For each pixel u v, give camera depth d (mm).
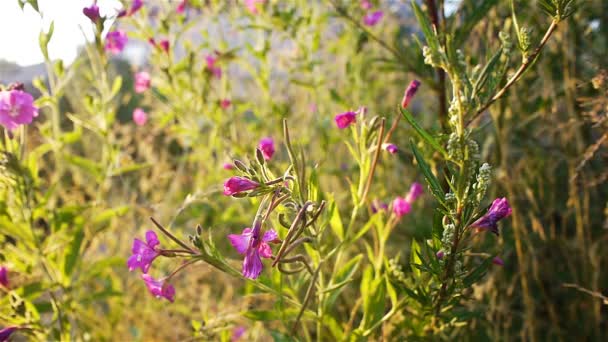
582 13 559
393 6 734
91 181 684
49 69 562
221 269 424
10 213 517
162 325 599
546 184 597
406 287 436
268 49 671
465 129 392
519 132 591
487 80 403
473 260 535
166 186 750
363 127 452
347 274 463
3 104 484
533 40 535
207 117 677
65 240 555
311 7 679
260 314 453
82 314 578
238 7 698
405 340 460
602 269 561
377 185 632
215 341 519
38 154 570
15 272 555
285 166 584
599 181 523
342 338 459
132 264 418
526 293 542
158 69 671
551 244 594
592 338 563
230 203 683
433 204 633
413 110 806
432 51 373
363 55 694
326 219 425
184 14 663
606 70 490
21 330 478
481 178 374
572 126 527
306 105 720
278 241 407
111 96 601
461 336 529
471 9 517
